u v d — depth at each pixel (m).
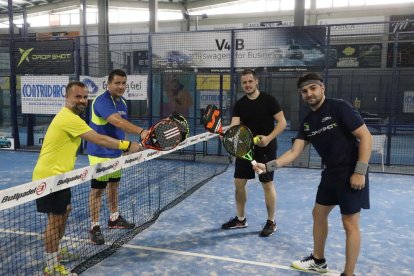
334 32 13.09
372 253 4.29
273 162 3.45
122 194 6.63
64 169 3.54
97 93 10.12
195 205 6.07
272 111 4.56
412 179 8.17
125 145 3.54
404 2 19.59
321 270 3.75
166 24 23.47
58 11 23.30
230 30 9.42
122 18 24.62
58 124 3.44
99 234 4.48
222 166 9.41
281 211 5.82
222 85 11.41
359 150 3.20
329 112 3.32
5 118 16.31
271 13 22.06
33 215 5.36
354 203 3.26
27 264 3.87
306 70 9.03
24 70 11.09
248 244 4.49
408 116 16.95
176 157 10.32
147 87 10.16
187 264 3.93
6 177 8.09
